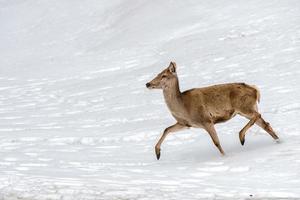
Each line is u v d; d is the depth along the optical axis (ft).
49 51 378.94
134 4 417.08
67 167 105.91
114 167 104.22
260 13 301.63
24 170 103.40
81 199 75.56
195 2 360.48
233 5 331.77
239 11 317.83
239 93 104.88
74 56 342.85
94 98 213.05
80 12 455.22
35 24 458.91
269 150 100.83
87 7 461.78
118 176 94.07
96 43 366.02
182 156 108.78
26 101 231.50
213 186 82.28
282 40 242.78
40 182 87.35
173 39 307.58
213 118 105.40
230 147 109.50
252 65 213.05
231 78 200.54
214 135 103.60
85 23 425.69
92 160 112.98
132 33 348.38
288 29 259.19
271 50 230.27
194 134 127.54
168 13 358.64
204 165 98.37
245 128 105.29
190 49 272.92
